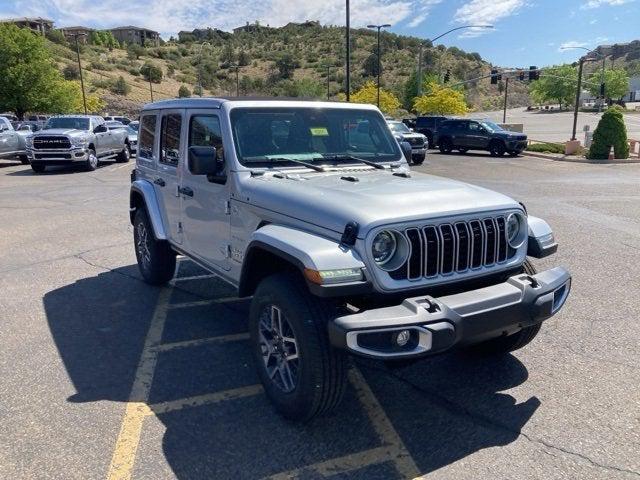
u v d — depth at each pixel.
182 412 3.68
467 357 4.50
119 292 6.18
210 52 156.12
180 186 5.09
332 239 3.26
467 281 3.50
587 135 29.38
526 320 3.37
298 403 3.33
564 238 8.63
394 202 3.37
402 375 4.21
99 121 21.92
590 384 4.02
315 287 3.02
